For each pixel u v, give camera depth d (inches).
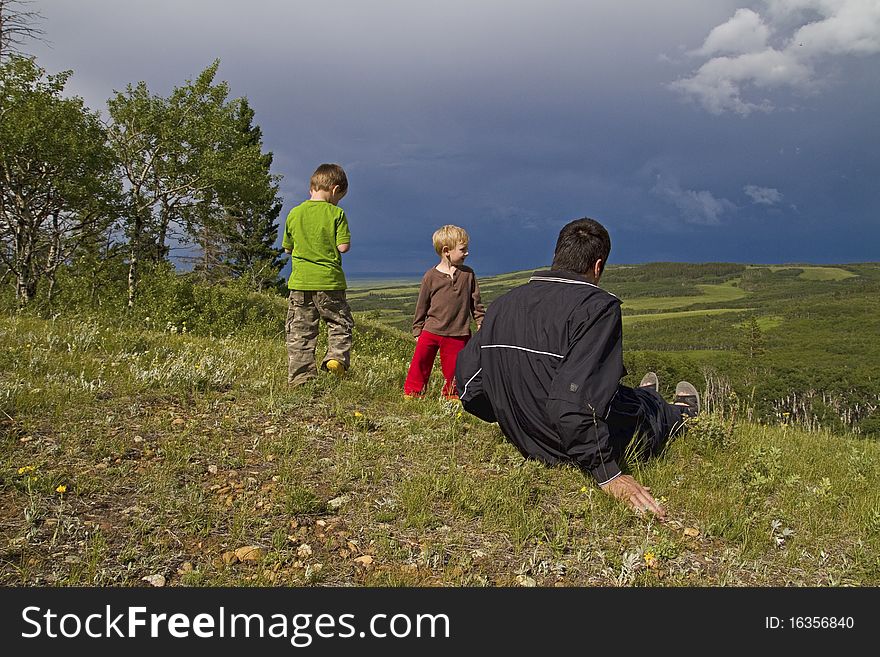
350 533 136.6
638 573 129.0
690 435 205.2
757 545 143.7
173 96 1296.8
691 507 161.2
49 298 879.7
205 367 243.6
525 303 171.6
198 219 1414.9
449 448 188.4
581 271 172.1
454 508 148.6
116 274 1076.5
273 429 190.4
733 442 212.2
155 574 116.9
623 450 182.9
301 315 241.6
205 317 877.8
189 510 137.4
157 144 1293.1
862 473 202.5
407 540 135.5
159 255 1343.5
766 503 168.6
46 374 218.5
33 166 981.8
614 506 152.9
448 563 127.5
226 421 191.5
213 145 1365.7
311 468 166.1
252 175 1395.2
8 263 1000.9
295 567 122.6
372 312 1866.4
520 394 168.2
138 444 168.9
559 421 153.6
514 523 143.1
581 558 132.6
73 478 145.3
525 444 174.1
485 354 174.2
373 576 121.0
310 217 240.2
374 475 162.9
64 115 976.3
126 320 451.2
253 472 160.6
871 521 155.2
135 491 144.2
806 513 163.3
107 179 1109.1
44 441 162.2
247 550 125.6
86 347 285.7
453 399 236.5
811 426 308.8
